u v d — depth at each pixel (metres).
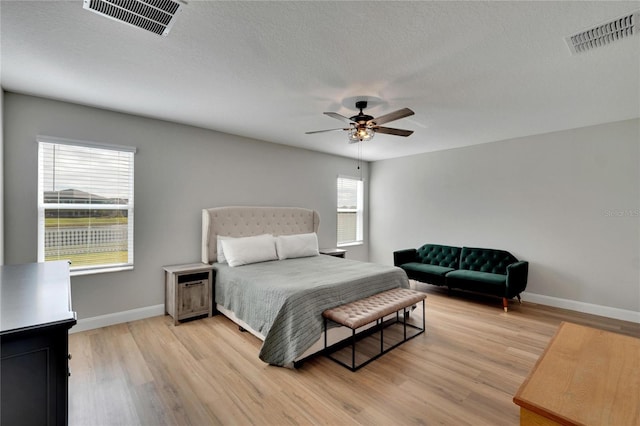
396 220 6.04
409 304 2.96
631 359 1.32
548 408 1.01
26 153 2.84
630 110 3.24
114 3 1.56
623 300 3.60
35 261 2.88
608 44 1.95
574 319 3.60
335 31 1.83
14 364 1.03
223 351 2.72
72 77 2.48
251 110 3.28
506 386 2.19
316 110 3.27
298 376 2.32
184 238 3.86
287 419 1.84
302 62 2.22
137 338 2.97
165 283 3.67
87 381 2.22
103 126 3.24
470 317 3.67
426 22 1.74
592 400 1.04
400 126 3.83
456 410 1.92
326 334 2.66
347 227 6.20
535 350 2.77
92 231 3.24
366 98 2.89
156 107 3.20
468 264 4.70
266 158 4.72
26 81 2.55
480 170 4.82
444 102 3.00
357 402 2.00
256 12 1.65
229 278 3.40
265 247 4.09
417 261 5.35
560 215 4.05
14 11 1.64
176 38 1.91
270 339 2.50
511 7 1.60
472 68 2.29
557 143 4.05
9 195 2.77
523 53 2.07
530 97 2.87
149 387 2.16
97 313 3.23
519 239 4.41
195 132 3.94
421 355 2.67
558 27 1.78
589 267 3.83
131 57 2.16
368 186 6.55
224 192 4.23
